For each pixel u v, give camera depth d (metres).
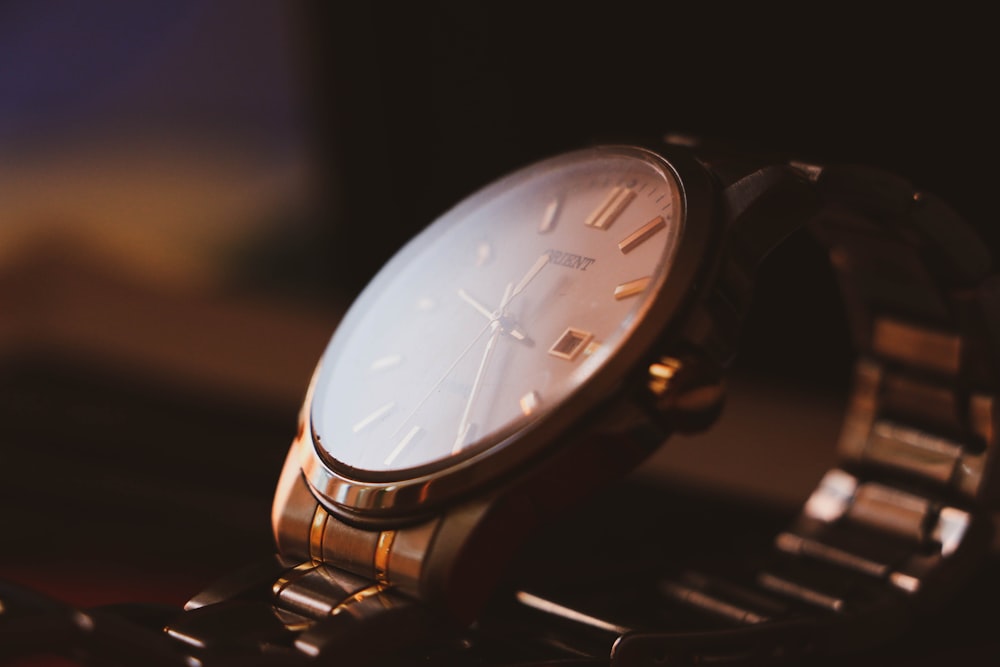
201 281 0.40
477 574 0.15
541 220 0.18
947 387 0.19
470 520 0.15
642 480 0.25
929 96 0.24
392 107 0.33
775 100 0.26
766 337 0.28
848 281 0.19
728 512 0.23
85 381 0.32
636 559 0.21
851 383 0.27
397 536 0.16
